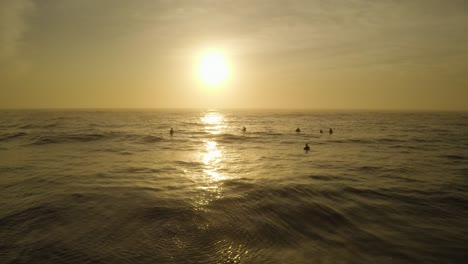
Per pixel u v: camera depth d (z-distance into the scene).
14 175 15.47
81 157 21.81
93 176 15.51
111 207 10.58
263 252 7.71
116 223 9.20
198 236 8.52
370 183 14.61
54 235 8.29
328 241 8.36
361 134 42.78
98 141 32.38
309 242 8.30
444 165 19.52
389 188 13.70
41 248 7.54
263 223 9.54
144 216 9.82
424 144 31.17
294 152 25.73
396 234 8.84
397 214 10.45
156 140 34.38
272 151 26.41
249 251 7.75
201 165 19.47
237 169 18.19
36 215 9.70
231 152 25.75
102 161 20.27
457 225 9.53
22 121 71.56
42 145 28.36
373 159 21.97
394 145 30.45
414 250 7.85
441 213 10.58
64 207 10.46
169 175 16.22
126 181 14.56
